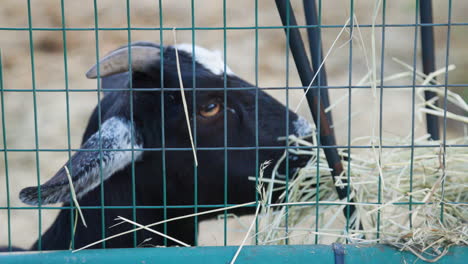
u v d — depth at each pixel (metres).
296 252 3.33
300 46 3.56
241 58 11.90
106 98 5.29
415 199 4.18
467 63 11.03
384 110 10.15
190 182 4.92
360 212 4.01
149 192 4.90
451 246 3.39
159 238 5.00
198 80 4.83
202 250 3.33
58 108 10.38
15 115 10.20
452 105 8.95
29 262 3.28
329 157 3.88
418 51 11.59
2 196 8.28
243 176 4.95
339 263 3.32
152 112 4.77
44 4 13.36
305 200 4.61
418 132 9.31
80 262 3.29
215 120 4.87
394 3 13.41
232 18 13.49
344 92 10.49
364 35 11.29
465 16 12.62
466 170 4.20
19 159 9.12
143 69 4.74
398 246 3.37
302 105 8.95
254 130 4.96
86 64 11.95
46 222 7.93
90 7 13.39
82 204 4.84
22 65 11.80
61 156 9.20
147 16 13.37
